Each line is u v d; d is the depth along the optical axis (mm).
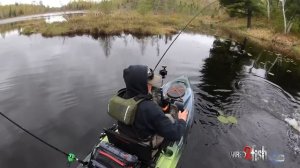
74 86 8766
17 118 6809
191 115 6137
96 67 10742
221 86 9070
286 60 13000
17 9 28359
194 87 8844
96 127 6426
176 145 4922
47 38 16203
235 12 22453
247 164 5414
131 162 3500
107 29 17828
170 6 28250
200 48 14219
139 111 3311
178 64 11273
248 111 7473
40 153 5520
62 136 6074
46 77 9602
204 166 5262
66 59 11844
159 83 3693
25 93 8242
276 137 6383
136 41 15453
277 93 8820
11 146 5734
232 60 12281
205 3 30625
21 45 14492
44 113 7039
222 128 6559
